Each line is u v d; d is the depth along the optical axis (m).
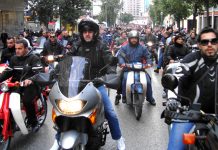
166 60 10.76
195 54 4.38
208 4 25.14
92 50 5.89
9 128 6.27
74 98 4.83
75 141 4.74
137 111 8.81
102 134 5.82
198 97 4.35
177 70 4.38
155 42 20.70
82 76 5.15
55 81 5.34
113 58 5.76
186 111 4.27
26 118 7.25
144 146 6.99
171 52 10.57
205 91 4.31
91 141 5.30
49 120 8.84
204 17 46.28
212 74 4.28
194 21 32.41
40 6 38.97
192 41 16.30
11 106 6.22
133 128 8.18
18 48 7.04
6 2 36.56
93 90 5.02
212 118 3.94
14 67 7.06
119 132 6.05
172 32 18.83
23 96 7.04
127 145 7.04
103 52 5.87
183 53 10.55
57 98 4.88
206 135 3.74
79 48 5.97
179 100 4.56
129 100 9.38
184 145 4.10
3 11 36.34
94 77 5.80
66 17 40.69
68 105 4.79
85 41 5.89
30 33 28.64
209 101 4.33
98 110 5.16
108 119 5.96
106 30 38.41
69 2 40.53
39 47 15.98
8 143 6.32
